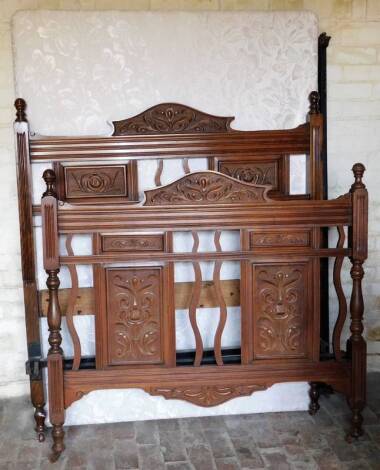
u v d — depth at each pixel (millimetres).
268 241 2596
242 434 2748
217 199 2590
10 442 2721
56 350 2572
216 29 2887
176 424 2871
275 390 2975
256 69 2930
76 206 2500
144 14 2840
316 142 2936
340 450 2586
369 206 3412
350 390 2691
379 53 3314
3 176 3135
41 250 2879
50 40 2797
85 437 2748
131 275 2584
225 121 2920
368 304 3480
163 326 2621
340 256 2637
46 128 2838
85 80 2840
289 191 2982
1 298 3207
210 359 2723
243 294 2621
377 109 3346
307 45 2951
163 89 2889
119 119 2881
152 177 2922
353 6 3266
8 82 3082
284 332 2664
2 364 3242
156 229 2543
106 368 2619
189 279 2877
